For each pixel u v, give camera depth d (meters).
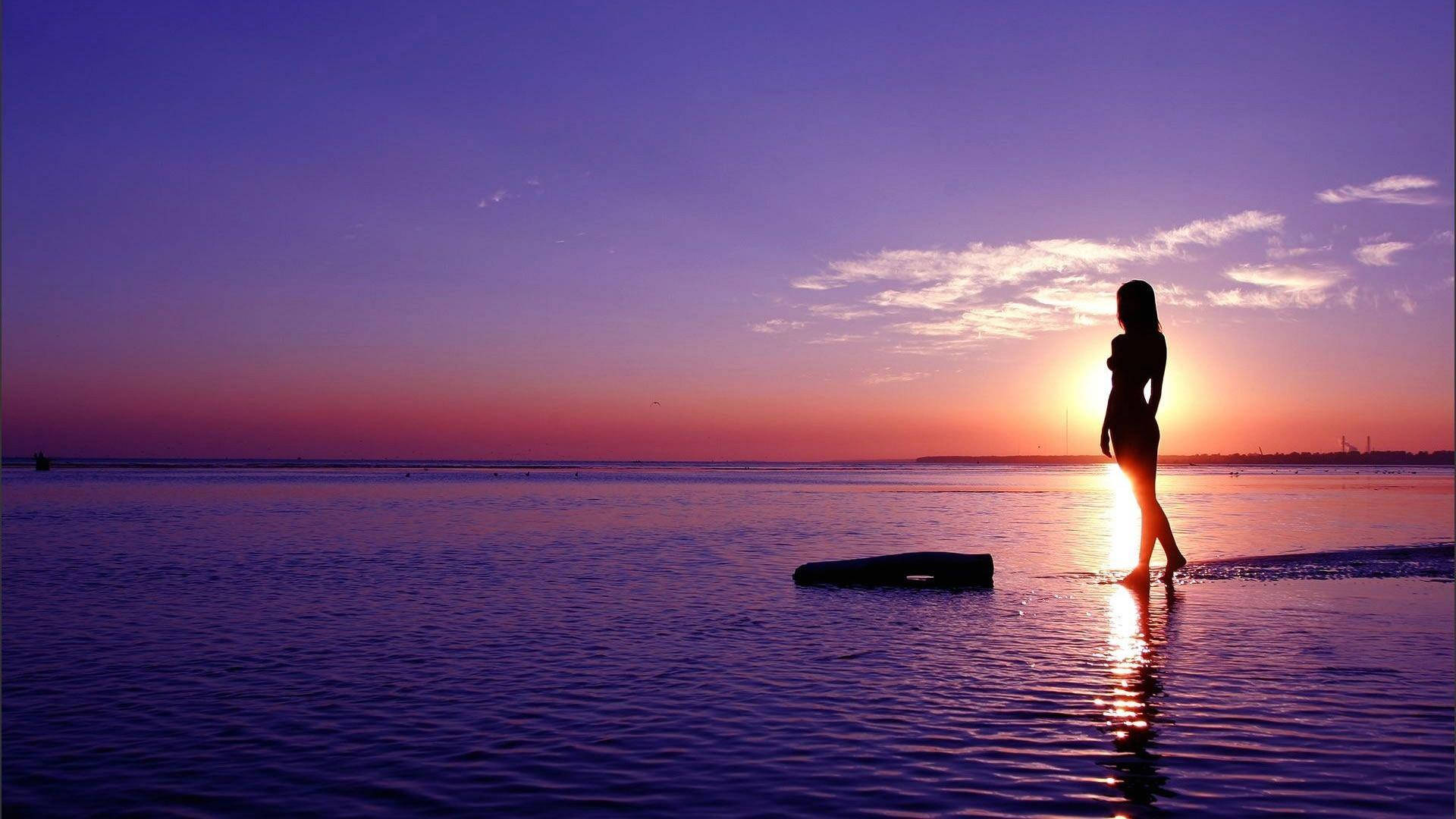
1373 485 73.25
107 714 8.27
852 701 8.42
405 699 8.65
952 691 8.71
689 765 6.79
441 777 6.64
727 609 13.61
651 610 13.55
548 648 10.84
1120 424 15.77
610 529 28.88
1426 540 23.36
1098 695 8.48
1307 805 5.95
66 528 28.69
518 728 7.73
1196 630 11.38
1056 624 12.02
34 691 9.04
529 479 103.06
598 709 8.27
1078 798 6.10
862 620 12.60
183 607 13.82
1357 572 16.45
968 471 192.00
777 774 6.60
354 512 37.72
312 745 7.35
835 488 73.75
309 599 14.60
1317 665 9.52
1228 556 19.69
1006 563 18.94
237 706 8.46
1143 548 15.62
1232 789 6.23
